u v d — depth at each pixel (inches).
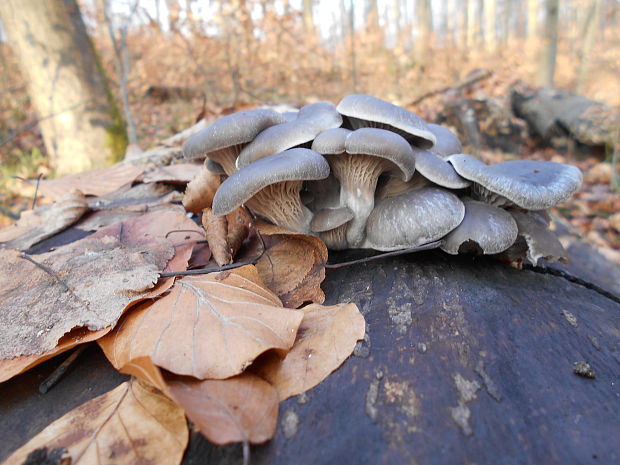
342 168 8.2
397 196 8.3
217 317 6.1
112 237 9.0
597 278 11.5
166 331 5.9
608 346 6.7
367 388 5.6
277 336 5.9
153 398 5.6
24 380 6.5
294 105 21.6
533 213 8.9
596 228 20.8
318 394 5.6
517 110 33.9
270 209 8.0
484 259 8.5
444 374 5.7
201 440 5.3
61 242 10.1
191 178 12.5
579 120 29.9
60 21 24.6
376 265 8.0
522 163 9.0
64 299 6.8
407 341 6.3
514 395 5.6
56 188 12.3
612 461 4.9
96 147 26.8
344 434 5.2
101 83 27.0
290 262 7.9
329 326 6.4
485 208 8.0
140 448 5.1
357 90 46.2
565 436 5.2
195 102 40.5
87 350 7.0
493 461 4.9
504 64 60.2
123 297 6.6
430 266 7.9
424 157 8.0
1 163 29.3
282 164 6.9
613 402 5.7
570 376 6.0
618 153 28.1
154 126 35.7
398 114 7.8
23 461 5.0
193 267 8.3
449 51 60.6
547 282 8.4
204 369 5.4
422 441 5.0
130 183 13.3
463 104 30.3
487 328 6.5
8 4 23.4
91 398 6.1
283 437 5.2
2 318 6.6
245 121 7.9
